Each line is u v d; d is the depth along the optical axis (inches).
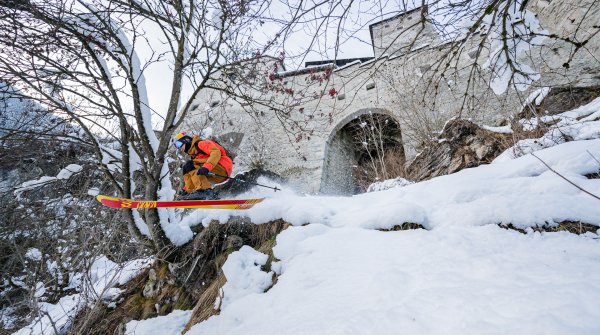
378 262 95.0
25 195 221.5
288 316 83.0
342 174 459.2
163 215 157.9
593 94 226.5
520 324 50.6
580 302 51.9
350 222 133.7
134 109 141.5
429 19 92.7
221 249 157.6
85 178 213.8
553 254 76.9
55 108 130.3
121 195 156.3
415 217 118.2
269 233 150.7
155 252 168.9
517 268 71.8
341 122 427.2
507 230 99.0
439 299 65.5
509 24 91.4
